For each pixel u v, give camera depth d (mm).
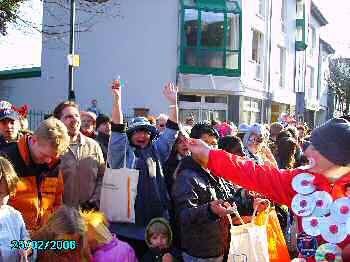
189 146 2936
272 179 2705
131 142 4891
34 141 3721
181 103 20078
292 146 7230
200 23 19844
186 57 19844
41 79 21344
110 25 20203
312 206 2541
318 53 34438
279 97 25109
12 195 3387
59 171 3975
